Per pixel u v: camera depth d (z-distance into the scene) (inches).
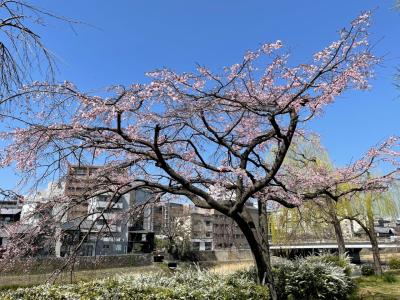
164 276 366.9
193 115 299.3
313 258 555.2
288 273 425.1
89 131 268.8
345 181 362.6
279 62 285.9
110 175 327.6
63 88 238.1
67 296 269.4
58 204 294.0
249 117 354.0
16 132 252.7
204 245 1434.5
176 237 1349.7
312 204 592.1
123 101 263.7
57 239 295.6
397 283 613.9
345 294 449.4
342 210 749.3
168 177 351.9
